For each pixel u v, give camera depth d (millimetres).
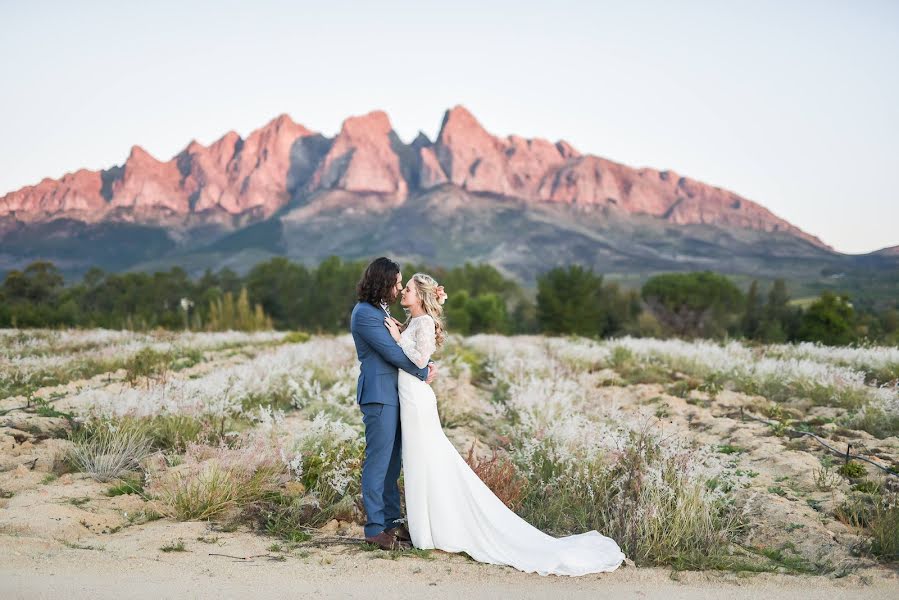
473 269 73625
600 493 5234
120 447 6094
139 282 69625
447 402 9078
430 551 4438
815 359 13609
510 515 4512
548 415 7500
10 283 57781
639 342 17562
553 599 3646
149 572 3736
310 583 3725
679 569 4203
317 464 5512
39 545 4012
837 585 3943
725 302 46812
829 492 5664
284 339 21578
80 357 13508
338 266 62906
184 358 14359
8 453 6195
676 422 8430
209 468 5188
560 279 49062
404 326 4801
